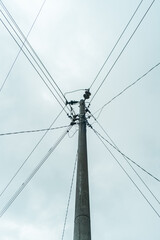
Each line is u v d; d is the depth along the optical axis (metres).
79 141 7.80
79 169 6.93
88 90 10.06
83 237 5.65
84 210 6.10
